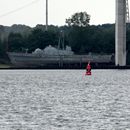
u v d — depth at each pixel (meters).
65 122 120.44
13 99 172.88
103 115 131.00
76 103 158.62
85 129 111.75
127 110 140.50
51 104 156.12
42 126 115.38
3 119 125.19
